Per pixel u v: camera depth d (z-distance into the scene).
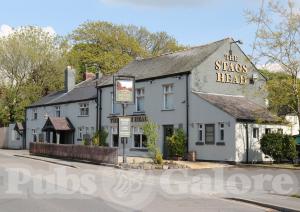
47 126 47.34
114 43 67.50
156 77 36.22
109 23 69.25
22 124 57.28
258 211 12.82
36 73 61.78
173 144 33.12
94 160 30.66
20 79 60.38
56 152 36.47
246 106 34.03
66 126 46.41
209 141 31.97
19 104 60.16
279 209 13.04
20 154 41.69
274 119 32.53
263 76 37.66
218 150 31.30
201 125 32.72
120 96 30.31
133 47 67.12
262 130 32.38
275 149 29.73
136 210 12.44
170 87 35.41
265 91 33.09
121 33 68.44
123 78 30.52
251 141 31.45
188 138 33.41
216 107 31.56
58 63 61.91
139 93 38.31
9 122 61.09
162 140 35.59
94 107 43.34
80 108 45.91
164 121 35.50
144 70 39.69
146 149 35.91
